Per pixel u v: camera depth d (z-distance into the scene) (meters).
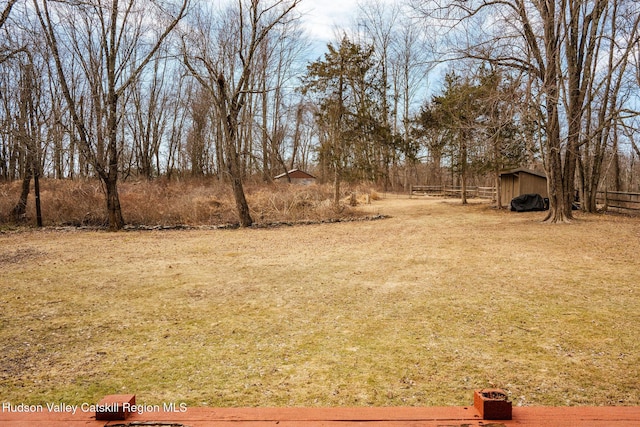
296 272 8.12
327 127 21.47
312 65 20.38
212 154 43.59
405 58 41.28
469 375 3.65
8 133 14.83
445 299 6.09
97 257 9.80
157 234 14.20
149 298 6.34
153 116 37.59
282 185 29.44
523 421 1.65
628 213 17.75
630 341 4.39
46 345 4.48
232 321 5.27
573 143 15.24
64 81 14.66
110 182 15.38
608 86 17.39
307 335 4.74
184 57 15.52
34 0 13.91
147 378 3.66
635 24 14.81
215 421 1.70
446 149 27.30
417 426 1.62
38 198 16.02
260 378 3.64
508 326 4.91
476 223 15.88
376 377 3.63
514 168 22.89
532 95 13.60
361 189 33.34
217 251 10.66
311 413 1.76
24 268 8.53
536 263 8.50
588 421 1.65
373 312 5.55
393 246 11.09
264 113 36.19
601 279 7.10
